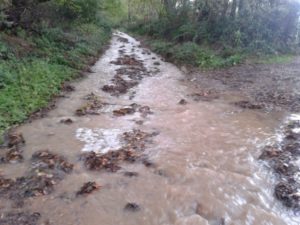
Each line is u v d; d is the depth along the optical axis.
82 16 25.69
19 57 12.21
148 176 5.68
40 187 5.34
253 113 8.94
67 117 8.70
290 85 11.91
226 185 5.38
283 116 8.62
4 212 4.75
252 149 6.68
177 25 25.77
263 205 4.90
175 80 13.52
